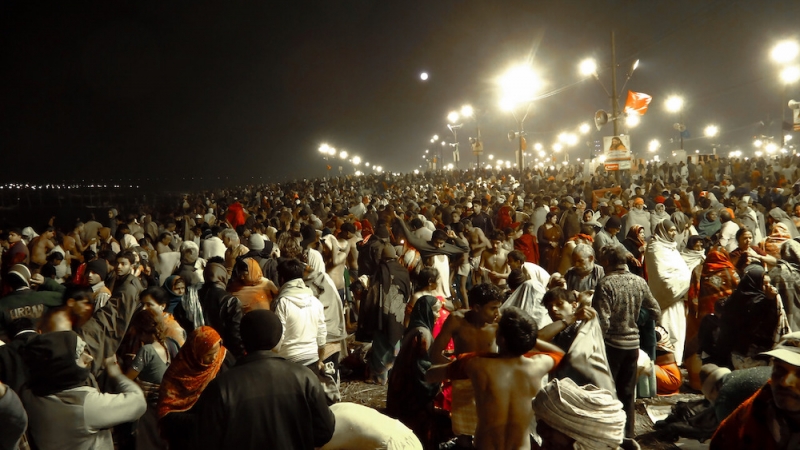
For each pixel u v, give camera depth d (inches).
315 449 147.9
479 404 154.5
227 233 343.9
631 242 364.5
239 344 195.8
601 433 109.3
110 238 485.7
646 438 217.0
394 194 1174.3
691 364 262.4
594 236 402.6
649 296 209.3
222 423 124.4
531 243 437.7
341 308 287.4
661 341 269.9
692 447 206.5
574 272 257.8
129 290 218.7
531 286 244.5
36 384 137.3
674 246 299.7
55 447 137.4
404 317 290.5
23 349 139.6
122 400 146.4
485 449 152.7
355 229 420.8
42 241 444.8
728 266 273.6
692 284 290.8
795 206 489.7
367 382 296.0
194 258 276.8
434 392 216.1
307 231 408.5
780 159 1248.8
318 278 281.4
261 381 127.9
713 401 136.6
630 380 207.2
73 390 140.3
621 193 732.7
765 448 93.7
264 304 227.6
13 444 125.7
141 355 183.5
